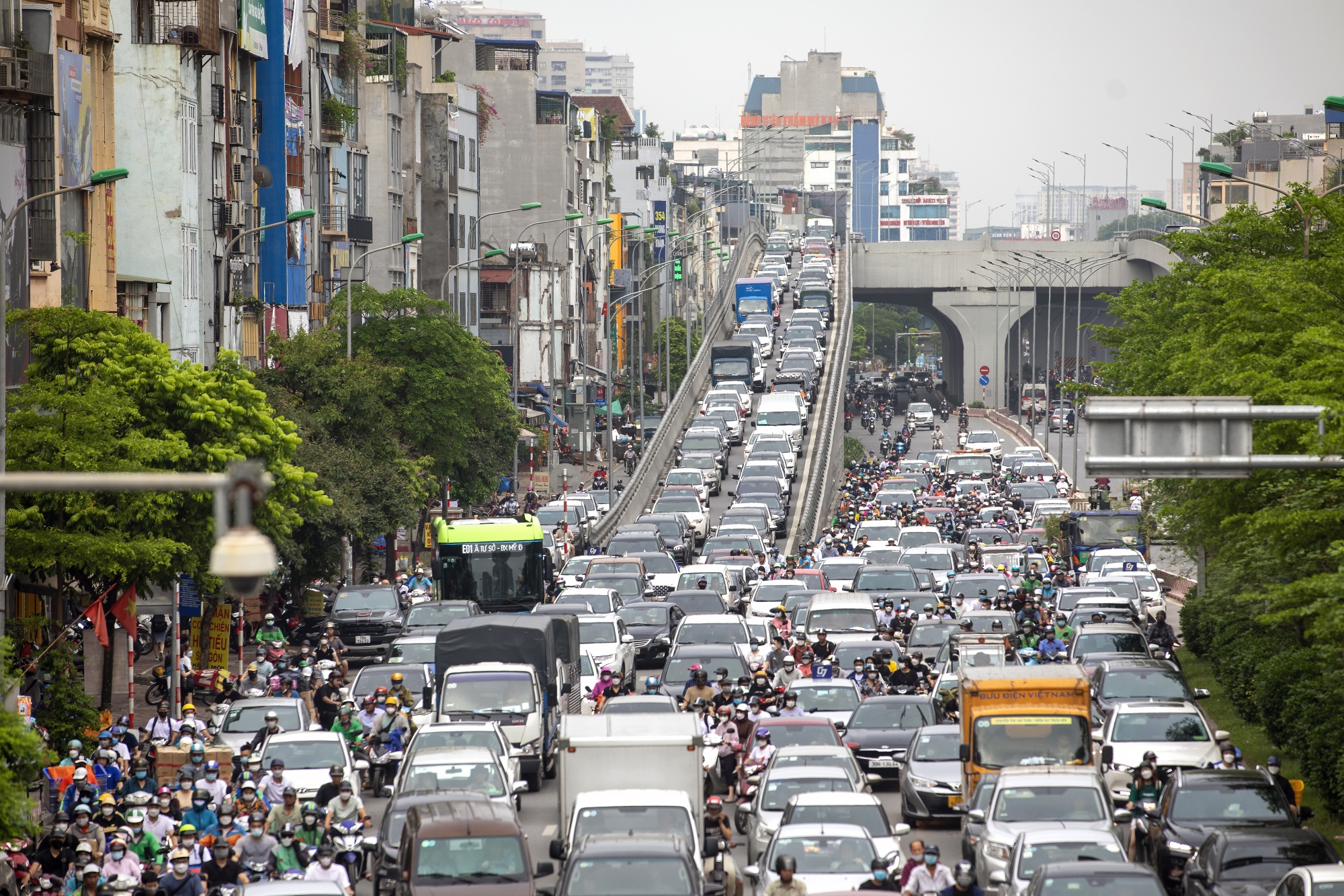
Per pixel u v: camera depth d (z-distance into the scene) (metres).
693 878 62.72
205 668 130.62
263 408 120.81
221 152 192.12
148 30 173.88
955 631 131.38
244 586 27.36
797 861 68.50
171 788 85.62
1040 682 84.38
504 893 65.44
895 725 101.19
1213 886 67.00
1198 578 164.38
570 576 176.12
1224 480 97.12
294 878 66.62
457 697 101.00
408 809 71.38
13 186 121.00
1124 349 167.62
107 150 153.38
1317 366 86.12
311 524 158.00
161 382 112.19
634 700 102.12
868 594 146.50
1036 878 61.88
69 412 104.38
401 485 173.75
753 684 109.44
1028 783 75.94
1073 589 154.88
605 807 70.69
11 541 99.75
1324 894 58.38
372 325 199.50
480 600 151.62
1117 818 78.44
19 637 105.62
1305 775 90.56
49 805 88.69
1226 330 105.19
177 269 170.00
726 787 97.50
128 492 104.25
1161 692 105.62
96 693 125.62
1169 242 167.62
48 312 112.12
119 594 112.69
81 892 67.38
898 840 73.00
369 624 150.25
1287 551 84.19
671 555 192.25
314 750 89.50
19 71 122.62
